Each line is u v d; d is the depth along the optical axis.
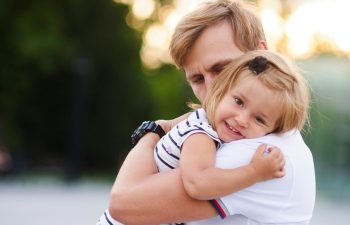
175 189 2.94
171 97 36.94
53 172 33.69
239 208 2.89
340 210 20.42
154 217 2.97
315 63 23.12
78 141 26.84
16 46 32.41
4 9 32.41
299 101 2.93
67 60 33.19
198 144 2.93
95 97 35.97
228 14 3.12
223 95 2.98
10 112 33.81
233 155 2.90
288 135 2.99
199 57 3.11
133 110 36.53
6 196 19.62
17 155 26.12
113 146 36.44
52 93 34.41
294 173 2.92
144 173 3.09
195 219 2.93
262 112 2.91
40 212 15.85
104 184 27.55
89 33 35.69
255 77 2.91
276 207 2.90
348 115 23.39
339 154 23.73
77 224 14.03
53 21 33.47
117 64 36.12
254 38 3.13
